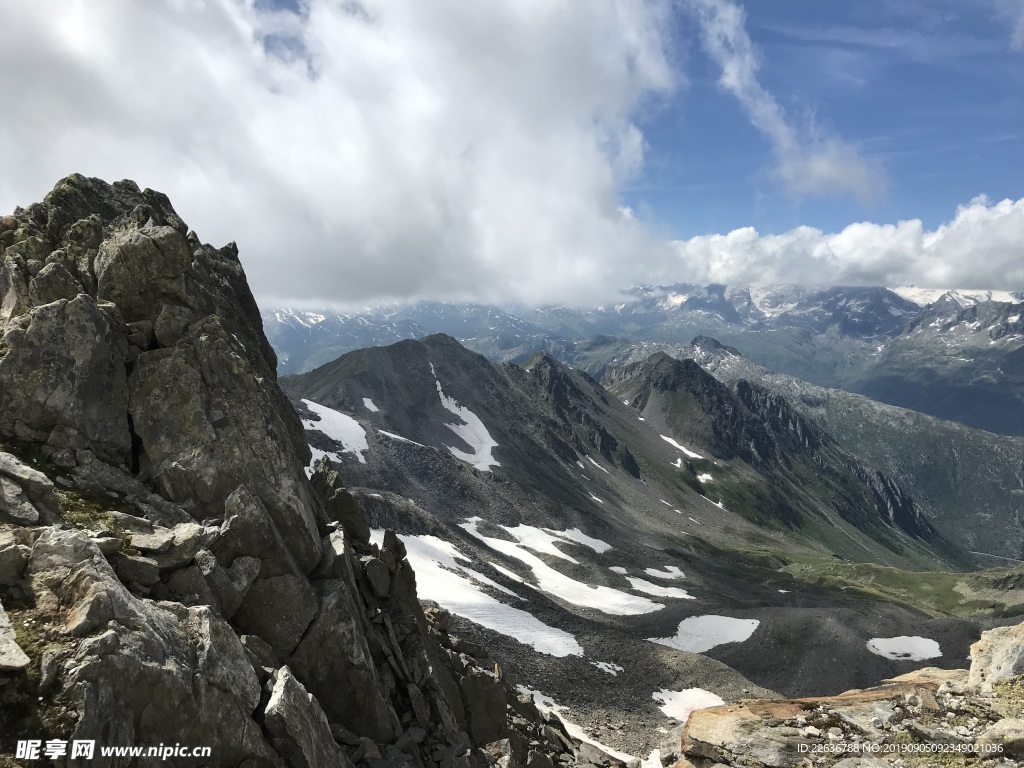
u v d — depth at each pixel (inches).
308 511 895.7
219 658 590.9
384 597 1030.4
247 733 567.8
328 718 765.3
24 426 746.2
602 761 1267.2
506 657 3102.9
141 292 906.7
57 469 727.7
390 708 824.3
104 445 779.4
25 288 868.0
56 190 1093.8
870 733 879.7
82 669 472.4
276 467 846.5
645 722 2780.5
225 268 1317.7
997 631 1107.9
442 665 1057.5
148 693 511.2
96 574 543.5
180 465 799.1
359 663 790.5
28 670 469.4
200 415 824.3
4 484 624.4
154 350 848.3
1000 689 985.5
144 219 1047.6
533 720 1343.5
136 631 530.0
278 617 762.2
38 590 530.9
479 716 1071.0
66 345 779.4
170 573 692.7
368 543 1122.0
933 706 930.7
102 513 693.9
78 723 449.7
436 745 845.8
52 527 577.6
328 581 844.6
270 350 1262.3
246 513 775.7
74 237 981.8
